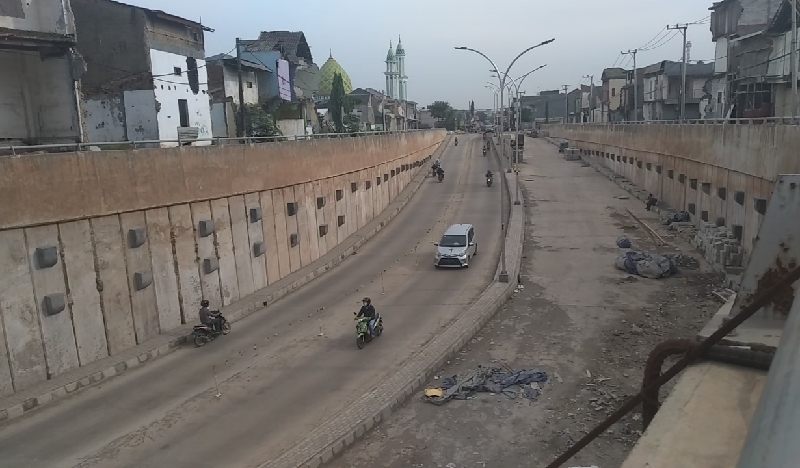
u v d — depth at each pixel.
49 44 21.39
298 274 28.17
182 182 21.25
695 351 3.84
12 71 22.12
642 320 20.64
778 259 4.14
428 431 14.03
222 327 20.89
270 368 17.94
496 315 22.06
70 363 17.19
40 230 16.41
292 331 21.19
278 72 47.97
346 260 32.19
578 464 12.22
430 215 43.59
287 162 27.94
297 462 12.41
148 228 19.88
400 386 15.92
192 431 14.18
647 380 4.31
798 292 3.00
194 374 17.62
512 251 30.84
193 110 35.62
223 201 23.45
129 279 19.14
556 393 15.55
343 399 15.57
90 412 15.25
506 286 24.69
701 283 24.55
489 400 15.37
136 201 19.33
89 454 13.22
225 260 23.52
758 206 23.25
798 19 36.34
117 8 30.75
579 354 18.05
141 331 19.56
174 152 20.92
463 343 19.27
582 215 39.78
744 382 3.64
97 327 18.02
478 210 44.16
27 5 22.22
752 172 23.92
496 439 13.50
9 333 15.66
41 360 16.42
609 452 12.65
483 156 75.44
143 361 18.50
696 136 32.88
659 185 41.88
